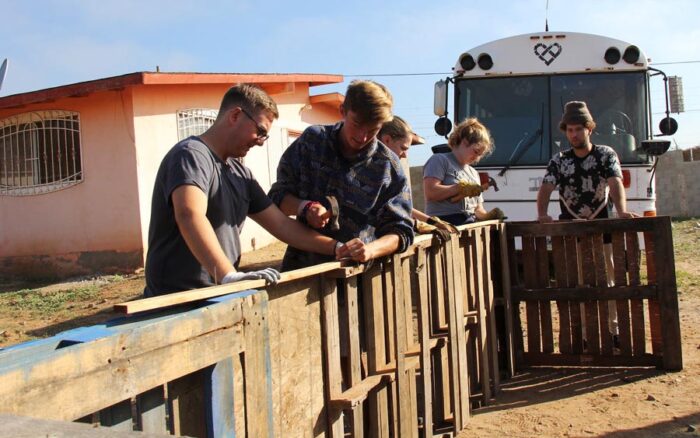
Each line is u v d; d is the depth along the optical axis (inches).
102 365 64.7
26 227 502.6
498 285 235.0
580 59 357.7
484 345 201.0
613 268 237.3
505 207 358.0
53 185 491.5
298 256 143.1
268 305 97.7
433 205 211.6
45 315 359.3
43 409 58.6
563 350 236.4
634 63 352.2
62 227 491.2
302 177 139.2
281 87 577.3
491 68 364.5
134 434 45.5
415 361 152.9
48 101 486.3
